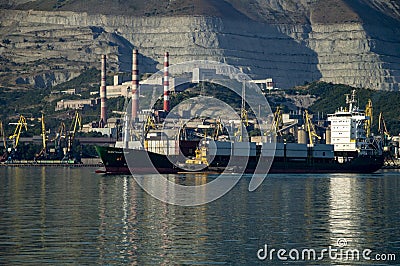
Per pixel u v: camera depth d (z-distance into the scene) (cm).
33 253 17562
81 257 17212
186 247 18362
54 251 17788
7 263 16638
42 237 19500
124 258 17175
